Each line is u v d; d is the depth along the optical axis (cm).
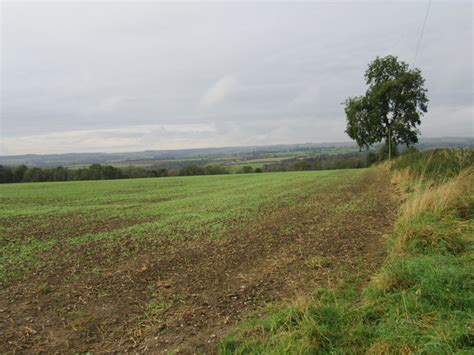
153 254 918
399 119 4775
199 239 1059
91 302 618
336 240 942
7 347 480
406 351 368
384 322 435
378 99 4666
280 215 1421
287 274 700
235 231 1148
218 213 1555
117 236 1166
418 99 4775
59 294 661
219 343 456
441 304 446
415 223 774
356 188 2380
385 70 4794
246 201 1962
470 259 575
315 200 1850
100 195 2916
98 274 770
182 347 460
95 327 529
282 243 955
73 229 1350
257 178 4594
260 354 414
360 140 4991
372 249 823
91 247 1026
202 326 513
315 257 782
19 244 1089
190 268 785
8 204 2338
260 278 692
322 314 464
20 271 805
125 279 730
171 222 1380
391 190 2042
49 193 3216
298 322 451
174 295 632
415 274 522
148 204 2141
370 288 532
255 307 563
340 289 579
